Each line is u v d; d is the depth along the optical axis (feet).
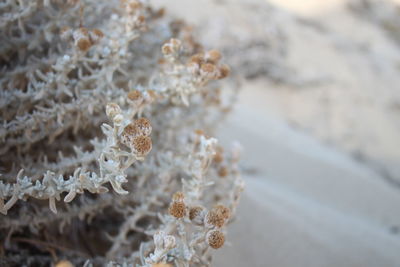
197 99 2.06
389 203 3.53
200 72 1.45
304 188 3.25
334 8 7.30
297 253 1.94
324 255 1.99
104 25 1.71
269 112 4.79
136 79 1.68
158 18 1.89
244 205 2.04
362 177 3.74
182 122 1.79
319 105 5.27
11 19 1.51
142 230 1.48
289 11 6.68
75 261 1.47
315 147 4.07
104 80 1.48
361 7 7.74
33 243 1.49
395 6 8.02
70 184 1.22
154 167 1.54
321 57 5.93
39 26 1.64
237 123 3.41
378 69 6.34
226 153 1.77
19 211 1.44
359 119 5.29
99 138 1.61
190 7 5.12
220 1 5.43
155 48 1.84
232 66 4.92
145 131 1.17
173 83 1.49
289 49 5.70
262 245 1.90
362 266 2.05
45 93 1.44
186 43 1.70
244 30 5.35
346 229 2.38
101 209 1.50
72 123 1.48
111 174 1.19
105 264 1.45
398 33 7.57
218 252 1.79
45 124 1.46
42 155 1.54
